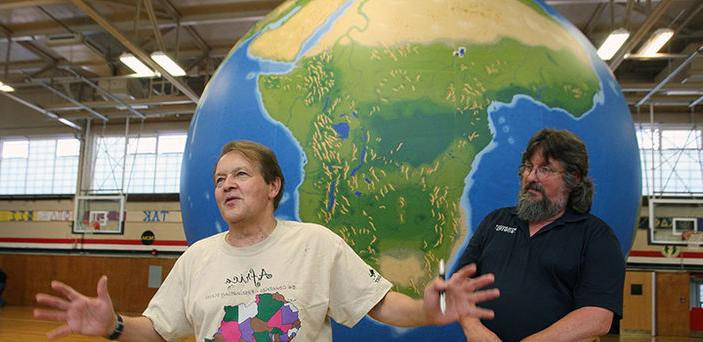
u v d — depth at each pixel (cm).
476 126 276
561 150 206
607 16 1055
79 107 1417
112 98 1359
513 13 312
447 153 272
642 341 1123
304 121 289
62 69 1453
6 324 1098
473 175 270
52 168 1734
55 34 1197
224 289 179
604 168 296
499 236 218
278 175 192
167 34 1199
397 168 271
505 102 281
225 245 187
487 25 300
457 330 268
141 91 1490
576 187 207
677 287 1227
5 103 1742
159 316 192
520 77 289
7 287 1572
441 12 303
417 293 266
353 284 185
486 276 162
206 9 1062
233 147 189
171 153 1662
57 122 1720
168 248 1570
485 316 162
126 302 1488
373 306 183
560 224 206
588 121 297
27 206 1678
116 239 1605
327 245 185
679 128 1461
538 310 201
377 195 271
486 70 287
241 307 176
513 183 271
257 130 299
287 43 316
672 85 1173
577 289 199
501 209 229
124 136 1683
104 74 1350
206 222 315
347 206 273
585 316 190
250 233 186
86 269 1529
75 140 1734
